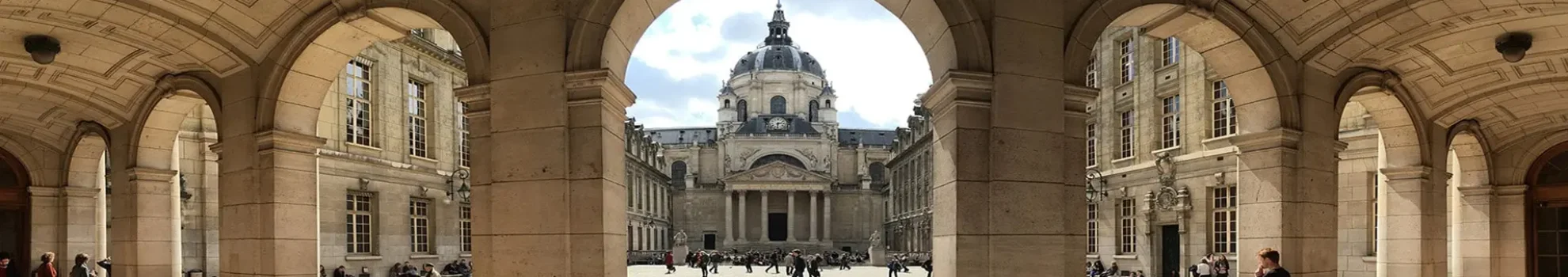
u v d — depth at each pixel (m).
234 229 11.87
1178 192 24.52
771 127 108.38
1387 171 15.74
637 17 9.73
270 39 11.34
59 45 12.35
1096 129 29.55
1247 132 12.09
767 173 98.62
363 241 25.36
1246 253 12.06
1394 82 13.70
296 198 11.70
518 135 9.36
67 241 17.81
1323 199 12.08
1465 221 17.92
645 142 83.62
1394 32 11.77
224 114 12.17
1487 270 17.52
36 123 16.75
